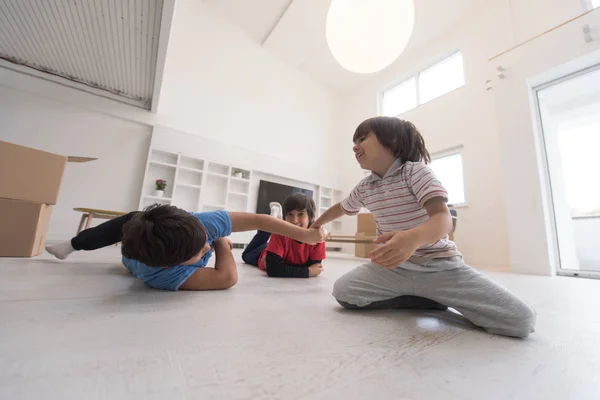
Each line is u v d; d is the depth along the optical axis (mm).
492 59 2322
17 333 392
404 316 643
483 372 349
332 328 515
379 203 738
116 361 322
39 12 1697
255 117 4375
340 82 5312
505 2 3203
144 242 576
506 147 2156
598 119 2104
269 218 919
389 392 284
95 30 1848
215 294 780
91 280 865
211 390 268
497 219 2889
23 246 1277
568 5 2691
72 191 2760
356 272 701
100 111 2939
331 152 5355
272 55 4715
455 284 608
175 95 3564
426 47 4137
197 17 3926
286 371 323
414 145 745
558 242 1965
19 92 2539
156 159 3334
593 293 1090
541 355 419
